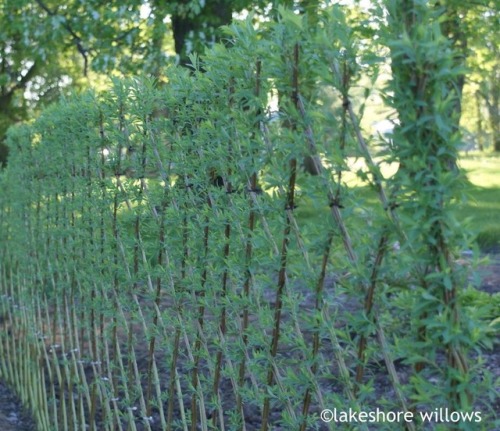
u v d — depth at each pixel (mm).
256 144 2797
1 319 8320
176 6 11383
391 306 2332
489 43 16234
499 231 11516
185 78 3426
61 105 5180
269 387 2971
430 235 2020
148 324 4875
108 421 4816
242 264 3076
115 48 12141
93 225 4629
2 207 7754
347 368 2629
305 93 2484
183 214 3596
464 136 2010
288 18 2381
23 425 6602
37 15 12977
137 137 3984
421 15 2035
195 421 3824
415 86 2002
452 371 2020
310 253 2637
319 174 2367
